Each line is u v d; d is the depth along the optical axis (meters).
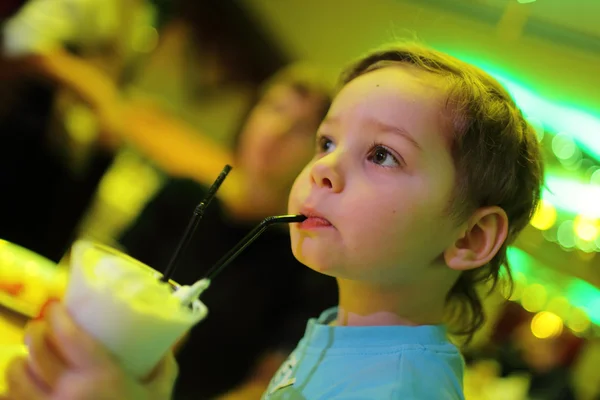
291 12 2.57
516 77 2.04
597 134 2.11
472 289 0.95
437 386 0.70
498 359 2.44
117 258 0.61
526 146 0.85
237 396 1.40
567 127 2.12
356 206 0.71
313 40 2.54
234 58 2.37
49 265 1.22
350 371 0.74
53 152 1.86
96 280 0.56
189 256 1.60
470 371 2.22
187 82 2.45
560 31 1.94
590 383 2.48
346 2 2.47
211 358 1.53
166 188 1.71
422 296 0.79
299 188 0.78
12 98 1.77
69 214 1.93
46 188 1.88
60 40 1.81
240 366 1.54
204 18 2.31
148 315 0.55
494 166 0.78
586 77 2.00
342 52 2.52
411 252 0.73
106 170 2.04
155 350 0.58
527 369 2.45
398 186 0.71
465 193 0.75
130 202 2.13
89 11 1.87
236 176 1.65
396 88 0.75
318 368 0.77
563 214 2.29
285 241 1.62
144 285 0.58
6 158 1.78
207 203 0.67
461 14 2.04
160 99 2.42
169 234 1.63
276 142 1.51
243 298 1.55
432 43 2.08
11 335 0.97
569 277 2.45
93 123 1.95
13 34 1.75
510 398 2.14
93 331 0.56
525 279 2.47
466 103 0.77
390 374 0.70
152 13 2.30
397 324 0.79
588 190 2.21
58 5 1.79
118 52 2.07
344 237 0.71
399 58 0.86
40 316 0.63
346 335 0.78
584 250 2.39
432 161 0.73
